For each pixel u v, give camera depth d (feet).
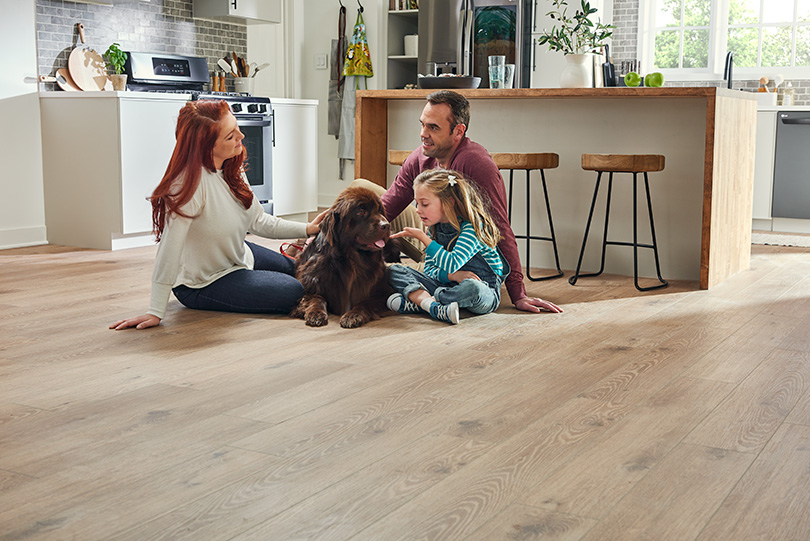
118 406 6.60
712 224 12.11
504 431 6.08
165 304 9.46
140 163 15.96
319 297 9.91
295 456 5.57
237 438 5.91
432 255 10.03
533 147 14.14
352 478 5.21
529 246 13.85
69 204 16.24
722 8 22.15
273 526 4.56
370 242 9.62
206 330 9.20
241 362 7.91
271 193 19.02
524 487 5.08
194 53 20.49
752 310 10.70
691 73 22.56
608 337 9.13
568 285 12.62
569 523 4.60
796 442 5.90
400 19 23.21
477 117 14.52
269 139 18.78
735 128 12.93
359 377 7.45
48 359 7.98
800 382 7.43
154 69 18.56
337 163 23.75
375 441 5.86
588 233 13.83
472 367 7.83
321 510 4.76
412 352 8.36
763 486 5.12
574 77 13.78
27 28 15.96
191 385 7.17
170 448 5.71
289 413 6.45
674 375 7.63
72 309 10.34
